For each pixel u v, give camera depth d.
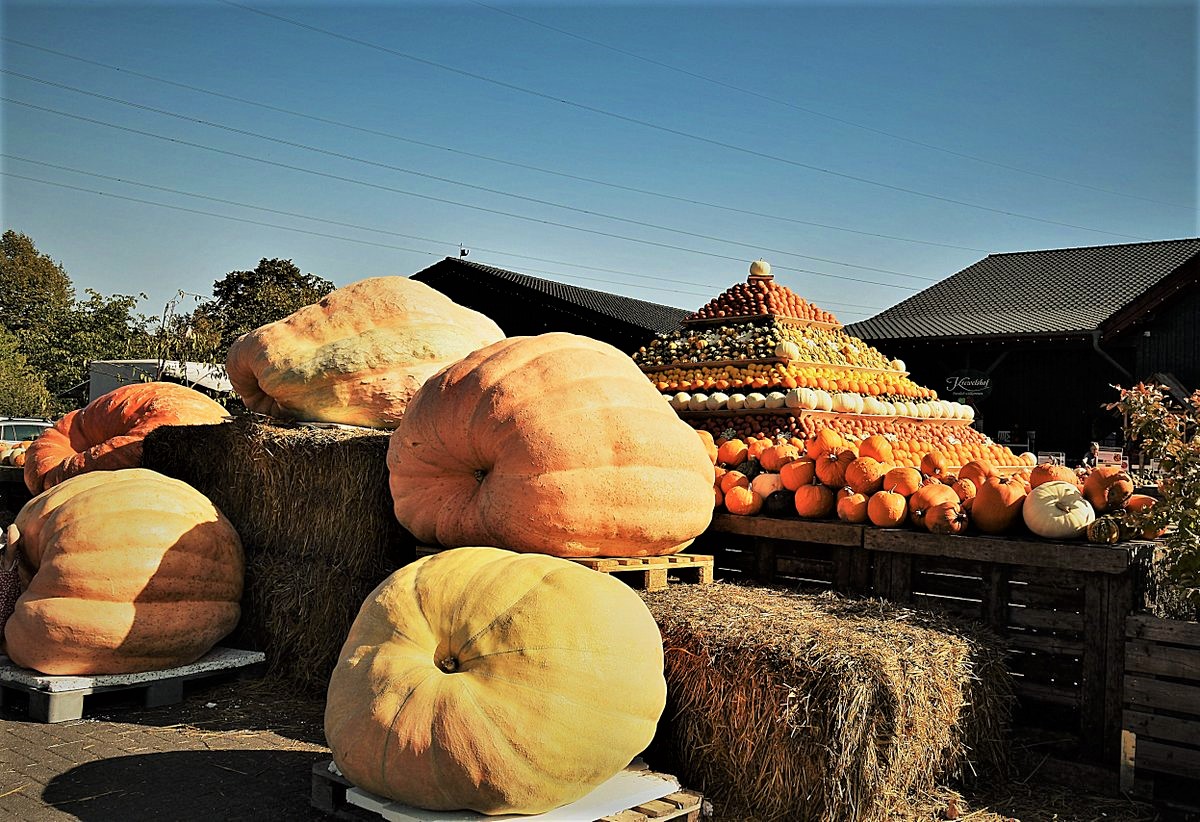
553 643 3.49
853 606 4.59
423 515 5.00
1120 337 15.50
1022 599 4.51
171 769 4.34
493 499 4.62
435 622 3.67
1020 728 4.45
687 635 4.12
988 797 4.16
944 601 4.75
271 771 4.34
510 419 4.62
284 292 35.38
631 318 24.53
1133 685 4.14
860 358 9.85
